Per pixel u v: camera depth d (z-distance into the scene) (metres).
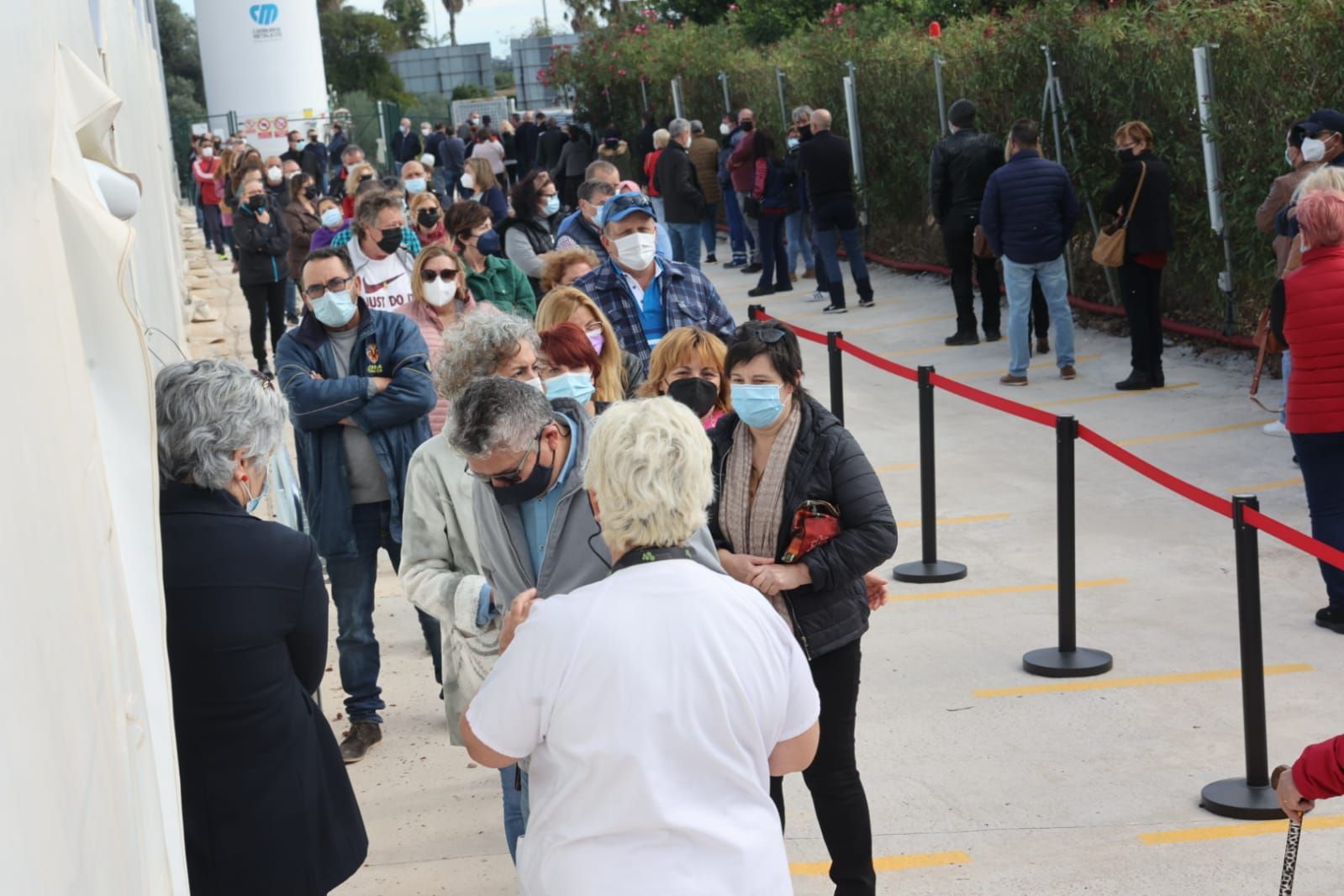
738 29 26.44
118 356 2.58
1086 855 4.43
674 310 5.90
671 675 2.32
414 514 3.81
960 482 9.03
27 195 2.00
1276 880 4.21
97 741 1.95
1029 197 10.92
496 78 71.31
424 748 5.46
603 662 2.31
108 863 1.92
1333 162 8.41
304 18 34.34
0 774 1.40
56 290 2.14
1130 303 10.66
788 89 19.83
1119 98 12.30
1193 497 5.05
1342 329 5.75
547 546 3.21
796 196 16.20
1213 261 11.59
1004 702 5.68
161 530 2.80
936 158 12.86
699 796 2.33
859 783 3.76
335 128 27.97
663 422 2.45
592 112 27.12
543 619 2.38
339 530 5.16
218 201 22.86
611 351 4.83
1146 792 4.84
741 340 3.70
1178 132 11.77
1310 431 5.89
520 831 3.92
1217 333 11.61
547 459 3.23
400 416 5.05
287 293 14.80
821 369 12.77
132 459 2.58
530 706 2.35
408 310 6.02
